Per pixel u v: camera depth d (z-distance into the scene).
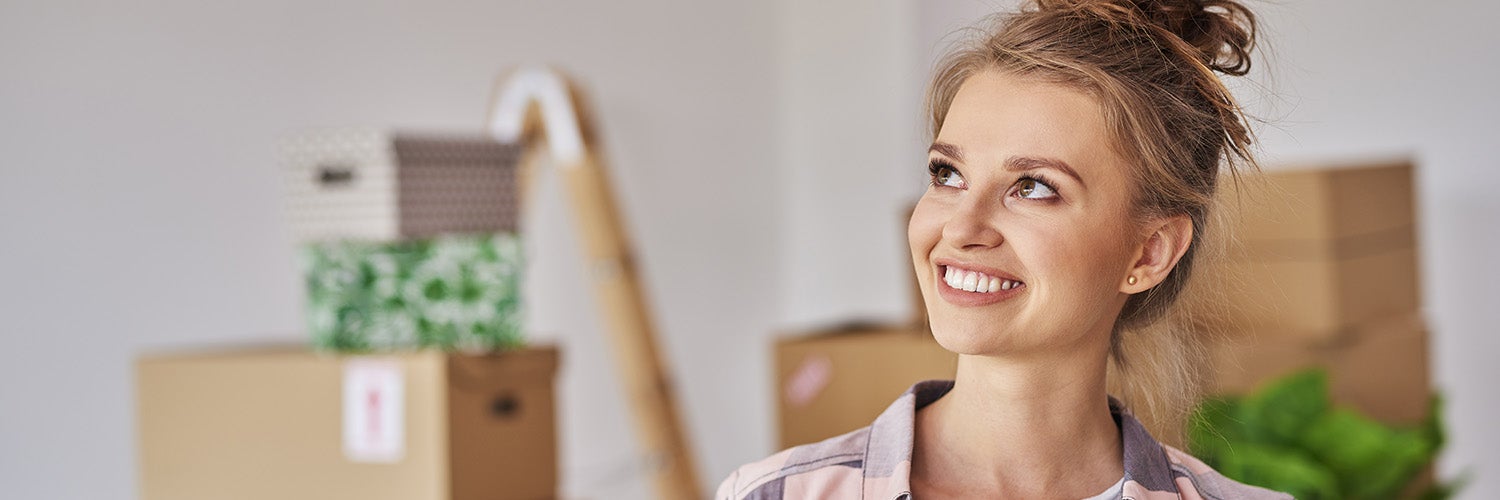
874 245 4.35
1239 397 2.65
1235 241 1.15
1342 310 2.79
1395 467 2.52
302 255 2.48
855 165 4.38
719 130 4.23
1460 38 3.54
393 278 2.43
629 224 3.86
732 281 4.27
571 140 2.93
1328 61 3.68
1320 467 2.51
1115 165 0.99
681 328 4.07
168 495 2.47
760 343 4.39
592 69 3.77
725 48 4.25
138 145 2.76
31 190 2.59
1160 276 1.04
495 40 3.50
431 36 3.33
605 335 3.80
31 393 2.59
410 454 2.30
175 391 2.47
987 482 1.04
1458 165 3.56
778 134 4.47
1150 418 1.17
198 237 2.86
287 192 2.49
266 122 2.98
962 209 0.98
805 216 4.48
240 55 2.93
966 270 0.99
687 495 3.10
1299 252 2.80
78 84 2.66
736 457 4.30
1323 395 2.57
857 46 4.36
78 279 2.66
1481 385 3.56
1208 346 1.27
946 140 1.01
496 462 2.39
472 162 2.49
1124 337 1.14
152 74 2.78
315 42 3.07
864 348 2.96
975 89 1.02
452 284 2.46
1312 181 2.78
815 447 1.08
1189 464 1.14
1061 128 0.98
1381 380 2.92
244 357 2.45
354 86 3.16
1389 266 3.01
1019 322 0.98
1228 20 1.11
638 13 3.92
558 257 3.64
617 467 3.81
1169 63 1.03
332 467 2.35
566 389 3.65
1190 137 1.03
